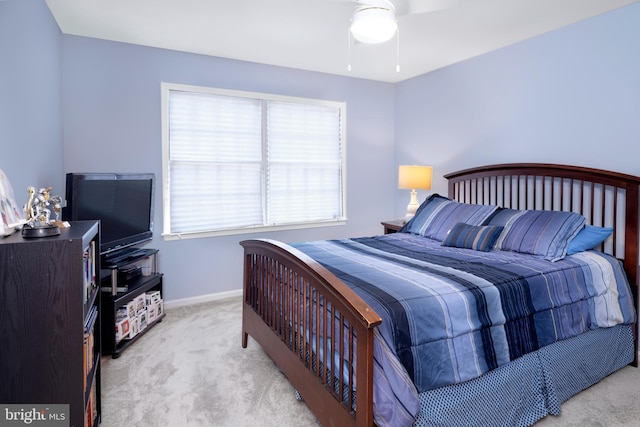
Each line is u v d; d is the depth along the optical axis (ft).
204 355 8.70
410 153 14.70
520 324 6.12
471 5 8.29
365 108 14.88
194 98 11.89
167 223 11.67
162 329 10.17
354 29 7.31
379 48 11.16
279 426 6.18
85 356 5.32
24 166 6.86
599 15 8.76
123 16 9.05
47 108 8.53
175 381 7.56
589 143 9.02
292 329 6.73
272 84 12.94
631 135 8.27
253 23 9.41
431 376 5.00
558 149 9.68
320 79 13.83
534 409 6.26
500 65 11.08
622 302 7.75
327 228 14.51
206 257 12.35
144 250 10.57
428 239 10.54
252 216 13.07
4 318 4.24
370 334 4.54
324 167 14.38
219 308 11.78
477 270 6.83
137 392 7.15
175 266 11.88
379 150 15.31
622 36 8.38
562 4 8.24
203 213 12.25
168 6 8.52
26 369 4.32
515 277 6.48
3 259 4.21
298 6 8.48
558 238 8.06
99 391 6.12
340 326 5.17
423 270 6.78
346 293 4.93
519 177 10.38
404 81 14.87
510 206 10.69
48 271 4.34
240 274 12.95
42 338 4.35
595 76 8.87
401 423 4.41
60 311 4.40
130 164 11.03
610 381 7.57
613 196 8.55
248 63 12.48
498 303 5.90
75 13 8.89
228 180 12.59
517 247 8.55
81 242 4.47
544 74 9.93
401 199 15.44
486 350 5.57
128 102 10.91
